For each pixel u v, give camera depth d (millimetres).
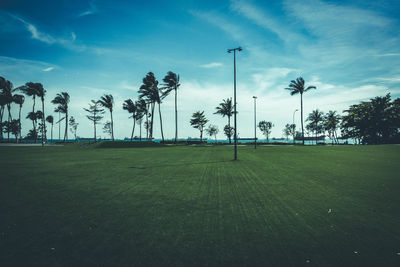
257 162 17422
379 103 55719
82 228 4719
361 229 4582
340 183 9406
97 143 44469
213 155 24406
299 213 5613
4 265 3279
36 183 9547
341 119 64688
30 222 5090
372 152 27281
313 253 3572
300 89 51406
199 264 3262
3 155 23922
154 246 3861
